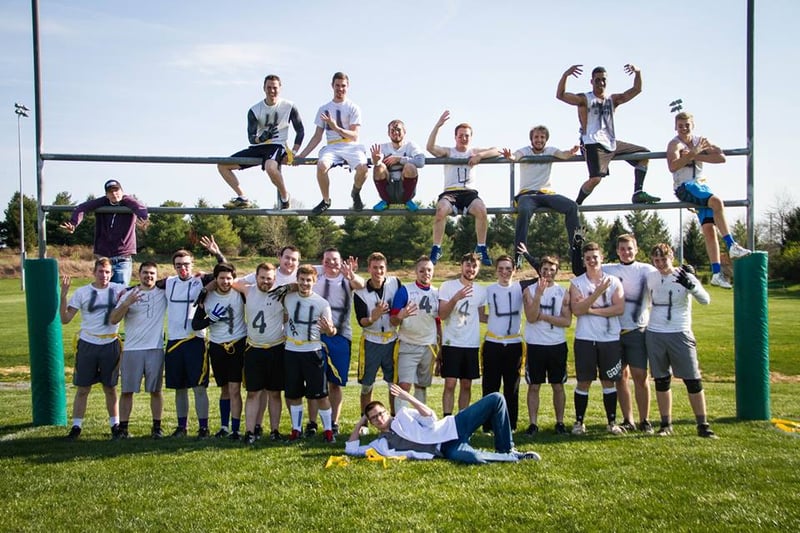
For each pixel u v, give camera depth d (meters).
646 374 7.80
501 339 7.70
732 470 5.90
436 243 8.77
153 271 7.69
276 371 7.43
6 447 7.23
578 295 7.66
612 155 8.73
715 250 8.72
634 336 7.79
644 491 5.36
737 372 8.79
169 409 9.95
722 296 40.44
